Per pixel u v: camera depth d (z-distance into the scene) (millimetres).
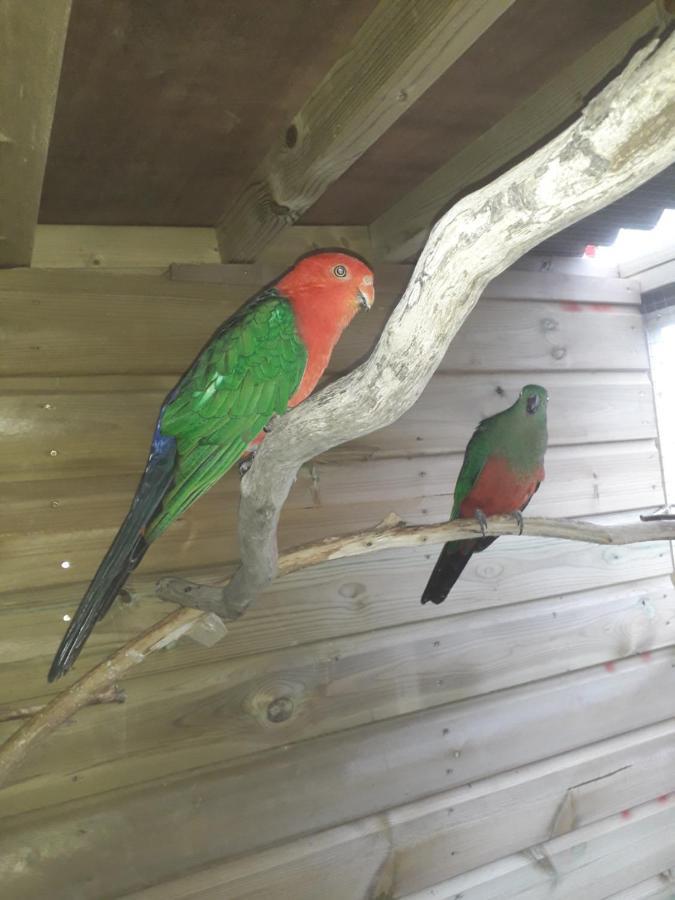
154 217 1982
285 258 2178
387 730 2111
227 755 1921
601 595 2484
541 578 2381
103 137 1519
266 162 1637
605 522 2516
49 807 1739
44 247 1916
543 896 2275
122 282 1895
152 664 1855
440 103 1591
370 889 2037
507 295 2404
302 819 1986
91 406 1830
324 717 2041
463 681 2232
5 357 1754
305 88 1409
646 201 2068
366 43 1228
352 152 1377
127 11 1143
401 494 2186
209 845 1879
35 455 1765
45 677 1738
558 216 679
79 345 1828
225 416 1447
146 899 1793
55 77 944
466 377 2316
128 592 1834
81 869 1746
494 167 1712
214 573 1937
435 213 1923
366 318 2201
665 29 1271
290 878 1940
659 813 2496
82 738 1772
